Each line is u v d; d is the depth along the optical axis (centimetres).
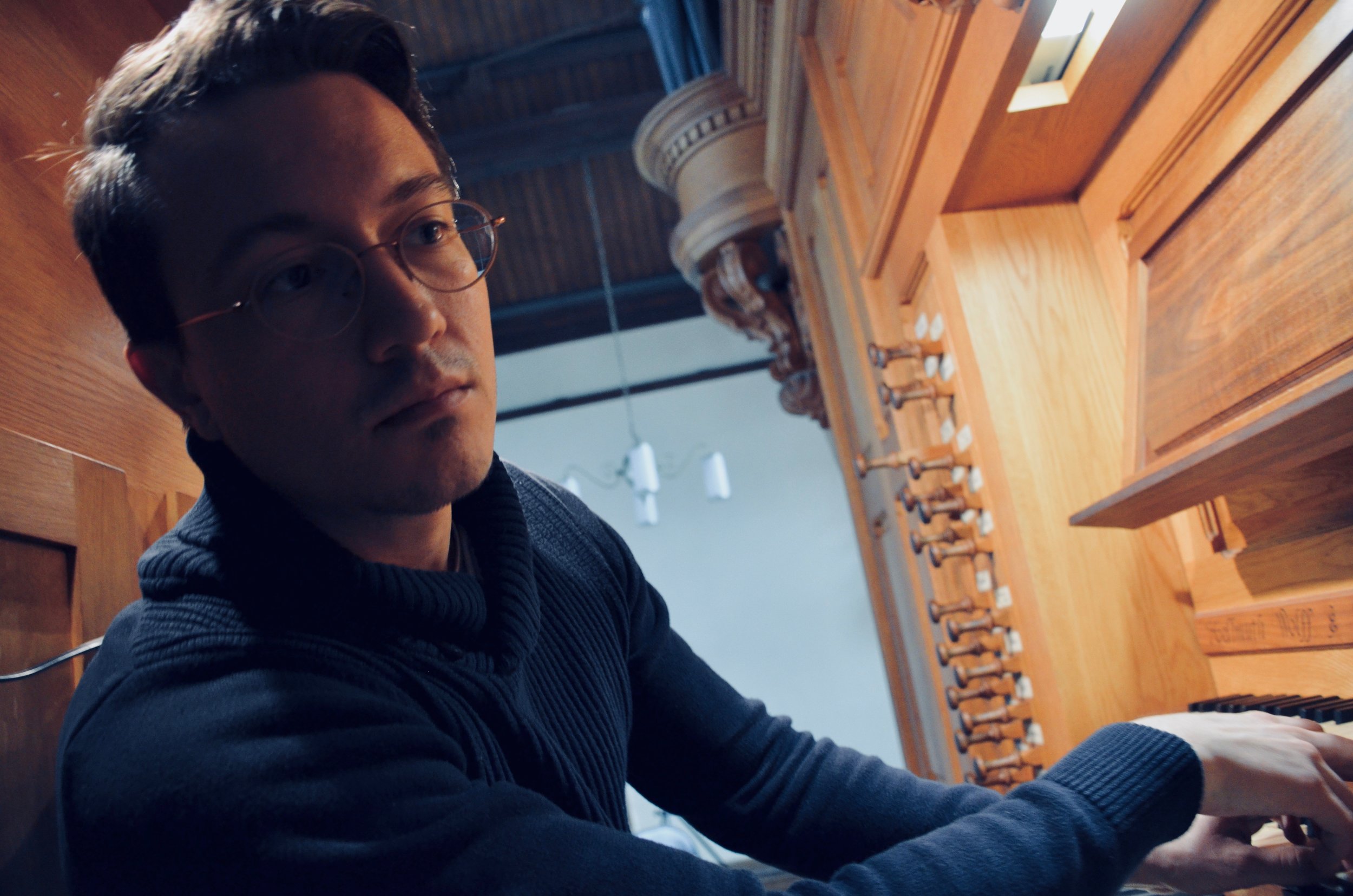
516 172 565
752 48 235
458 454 57
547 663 69
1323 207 78
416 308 55
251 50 57
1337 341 75
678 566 669
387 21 63
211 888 44
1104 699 117
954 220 131
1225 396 89
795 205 265
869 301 185
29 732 72
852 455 261
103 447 92
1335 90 78
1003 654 146
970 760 179
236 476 58
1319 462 92
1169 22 96
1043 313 128
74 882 47
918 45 123
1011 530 125
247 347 56
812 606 661
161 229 58
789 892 49
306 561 55
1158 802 52
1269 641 102
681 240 329
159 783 45
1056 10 98
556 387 683
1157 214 109
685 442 682
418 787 48
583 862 47
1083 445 124
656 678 80
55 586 80
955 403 146
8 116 88
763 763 77
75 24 103
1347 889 58
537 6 498
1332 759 61
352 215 56
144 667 51
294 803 44
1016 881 48
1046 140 115
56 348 87
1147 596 121
